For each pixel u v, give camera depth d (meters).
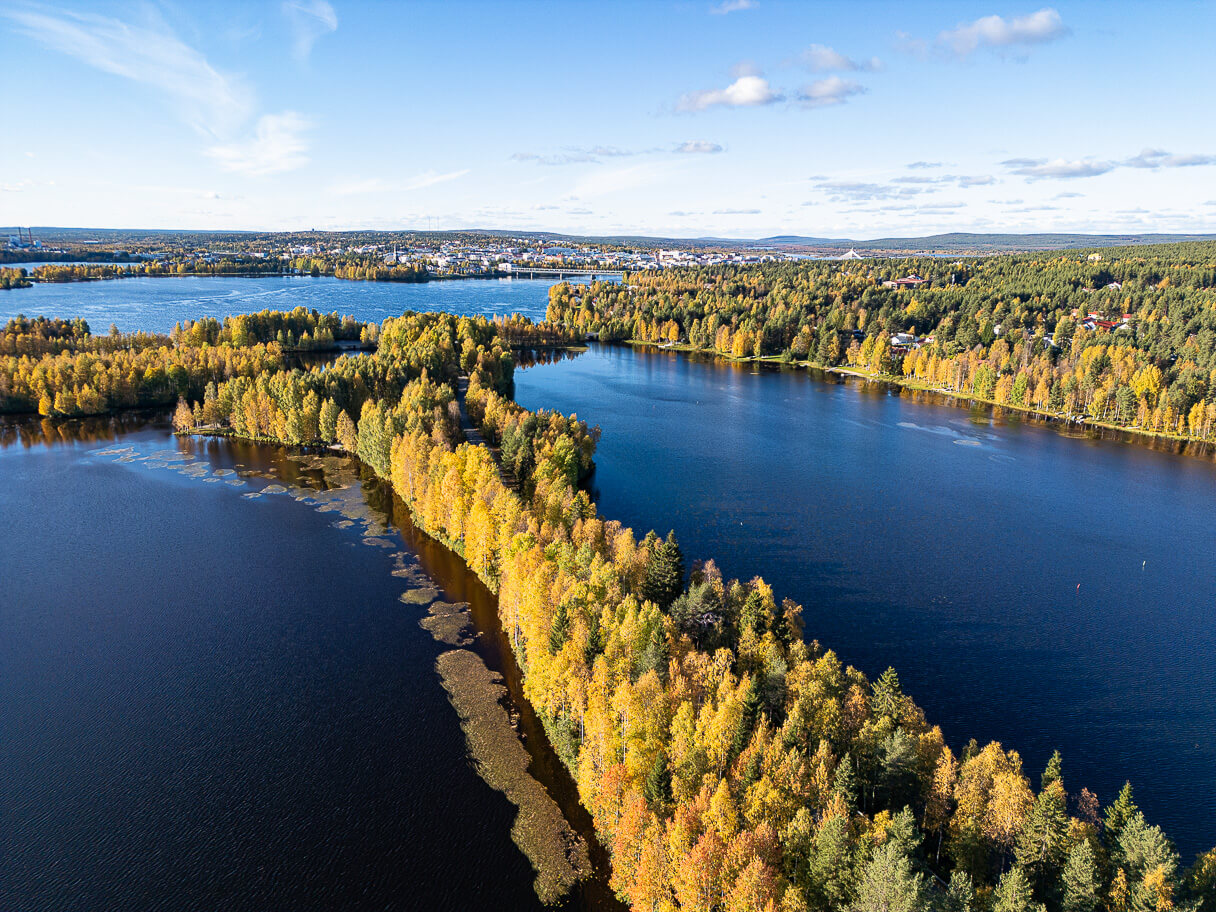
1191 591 131.25
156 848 73.19
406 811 77.88
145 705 94.12
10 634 109.31
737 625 93.06
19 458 191.00
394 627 111.94
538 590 93.19
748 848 58.09
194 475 179.25
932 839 66.75
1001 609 123.19
